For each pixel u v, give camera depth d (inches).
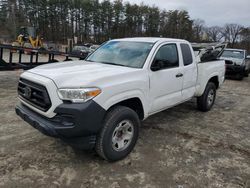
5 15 2472.9
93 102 119.3
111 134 131.2
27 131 176.2
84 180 121.4
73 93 116.8
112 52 178.5
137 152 152.3
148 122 209.3
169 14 3100.4
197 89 219.8
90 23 2997.0
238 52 557.6
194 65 205.6
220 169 137.1
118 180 122.6
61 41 2844.5
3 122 192.2
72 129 116.0
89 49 1104.8
